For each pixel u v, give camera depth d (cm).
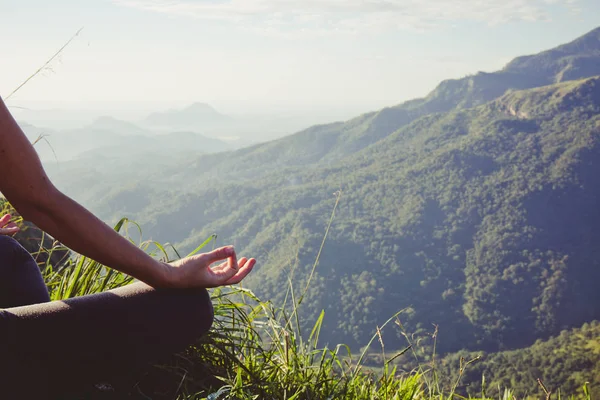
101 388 119
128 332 93
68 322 88
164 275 98
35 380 85
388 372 168
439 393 164
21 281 105
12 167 81
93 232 89
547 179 18388
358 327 11606
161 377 138
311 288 12812
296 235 15825
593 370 7194
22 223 258
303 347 159
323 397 148
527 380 6938
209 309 106
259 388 141
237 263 108
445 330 11875
